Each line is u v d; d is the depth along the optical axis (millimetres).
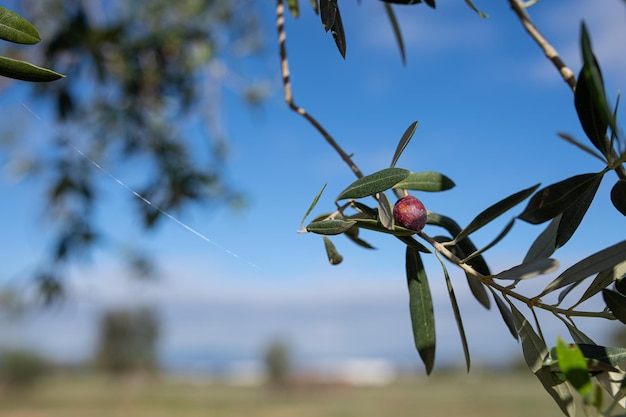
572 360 212
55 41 1299
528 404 4352
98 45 1356
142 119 1671
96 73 1386
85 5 1502
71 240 1580
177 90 1749
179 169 1654
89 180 1594
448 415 4145
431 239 298
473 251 333
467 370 299
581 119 253
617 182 276
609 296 277
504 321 301
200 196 1698
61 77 272
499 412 4125
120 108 1647
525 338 282
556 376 277
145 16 1694
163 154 1664
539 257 295
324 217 367
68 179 1581
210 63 1781
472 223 286
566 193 271
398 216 301
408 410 4602
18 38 274
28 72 268
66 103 1360
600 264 261
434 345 323
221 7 1903
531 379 5188
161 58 1670
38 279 1548
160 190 1655
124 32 1430
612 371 260
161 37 1656
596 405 209
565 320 283
